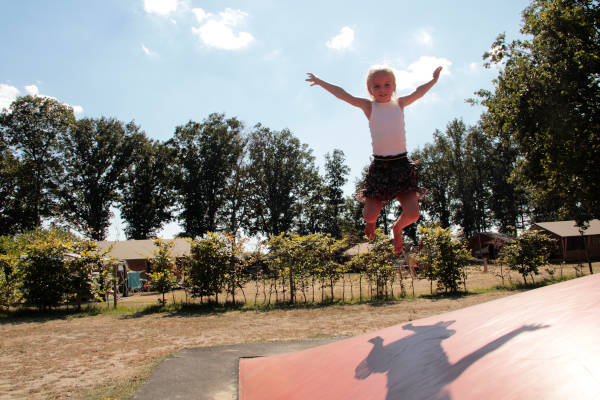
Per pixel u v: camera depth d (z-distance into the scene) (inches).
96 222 1815.9
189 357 229.3
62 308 588.7
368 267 597.6
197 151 1918.1
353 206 2353.6
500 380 50.0
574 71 550.6
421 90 115.4
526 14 627.8
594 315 60.0
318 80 123.1
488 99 644.1
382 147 110.0
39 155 1716.3
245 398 113.5
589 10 552.1
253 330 372.5
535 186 661.3
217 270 573.6
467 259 621.0
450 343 74.1
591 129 556.7
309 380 98.1
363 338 110.4
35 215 1660.9
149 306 573.6
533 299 86.2
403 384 65.3
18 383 224.2
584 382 41.1
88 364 264.1
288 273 585.3
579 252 1403.8
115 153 1895.9
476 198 2102.6
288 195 2018.9
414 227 2162.9
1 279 547.2
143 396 167.3
